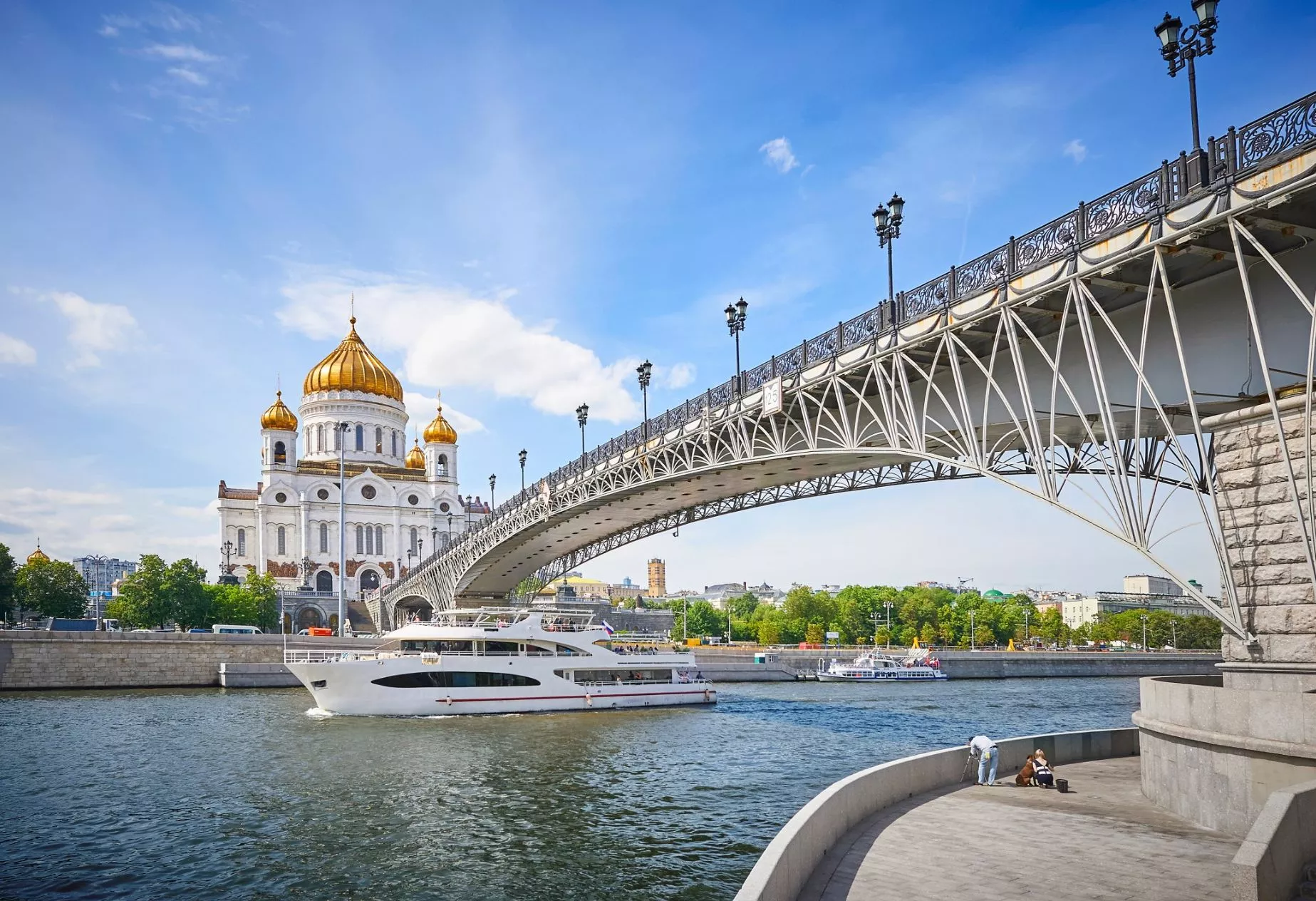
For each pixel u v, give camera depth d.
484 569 82.31
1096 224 23.23
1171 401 23.55
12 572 100.69
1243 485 19.08
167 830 26.53
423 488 152.00
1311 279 20.33
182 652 70.19
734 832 26.61
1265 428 18.72
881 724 52.91
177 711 53.34
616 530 67.88
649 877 22.53
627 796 31.39
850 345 33.50
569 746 42.28
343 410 151.62
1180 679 21.23
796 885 12.88
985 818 17.59
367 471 148.62
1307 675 17.47
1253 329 19.70
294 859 23.92
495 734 45.88
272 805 29.58
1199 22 20.91
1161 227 21.02
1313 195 18.59
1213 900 12.75
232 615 112.50
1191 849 15.35
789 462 41.62
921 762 20.25
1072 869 14.21
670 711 58.22
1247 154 19.58
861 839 15.95
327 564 143.00
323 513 144.12
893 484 41.53
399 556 147.75
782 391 37.31
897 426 31.39
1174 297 23.42
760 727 50.34
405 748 40.84
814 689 81.44
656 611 148.25
